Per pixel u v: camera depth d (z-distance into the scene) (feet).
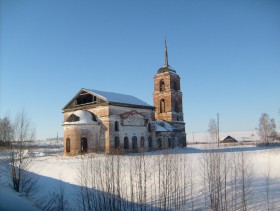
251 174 93.91
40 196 81.97
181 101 220.84
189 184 88.43
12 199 71.10
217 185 77.15
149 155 134.92
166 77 213.05
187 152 163.84
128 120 165.68
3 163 86.94
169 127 201.57
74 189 87.92
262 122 285.64
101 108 157.89
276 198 74.18
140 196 76.07
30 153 121.19
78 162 121.29
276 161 115.34
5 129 85.81
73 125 151.12
